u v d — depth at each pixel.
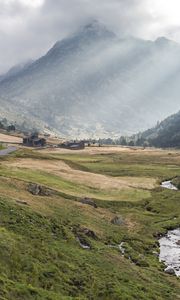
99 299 40.09
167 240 82.44
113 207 102.81
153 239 80.88
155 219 98.44
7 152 173.38
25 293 32.91
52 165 148.75
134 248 68.94
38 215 60.47
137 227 87.12
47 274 39.97
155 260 65.56
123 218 93.12
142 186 137.62
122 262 56.31
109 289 42.34
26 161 149.62
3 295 30.53
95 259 51.66
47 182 108.25
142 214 101.75
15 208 58.22
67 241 55.31
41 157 166.12
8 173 106.88
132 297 42.19
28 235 49.44
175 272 60.94
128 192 121.81
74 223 66.94
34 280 37.28
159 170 185.00
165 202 115.19
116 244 68.00
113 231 75.75
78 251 52.38
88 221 75.19
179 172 180.12
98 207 97.00
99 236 67.75
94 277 44.50
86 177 133.38
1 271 35.31
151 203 113.62
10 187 78.69
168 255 70.69
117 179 147.38
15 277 35.94
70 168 154.50
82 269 46.00
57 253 47.19
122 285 45.06
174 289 50.91
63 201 85.62
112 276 47.22
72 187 111.25
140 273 53.72
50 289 37.28
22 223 52.97
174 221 96.75
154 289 48.31
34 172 120.19
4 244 40.84
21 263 39.16
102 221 81.12
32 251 43.22
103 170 178.38
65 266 44.22
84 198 97.38
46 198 81.38
